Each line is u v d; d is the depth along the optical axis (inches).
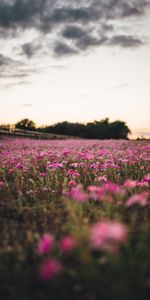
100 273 97.0
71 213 139.5
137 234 130.8
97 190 151.6
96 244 86.3
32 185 275.4
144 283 95.4
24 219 177.6
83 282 100.4
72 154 458.3
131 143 878.4
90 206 174.9
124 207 168.9
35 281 109.0
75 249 110.2
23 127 4173.2
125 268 100.3
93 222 148.6
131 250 116.1
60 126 3818.9
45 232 150.6
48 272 84.4
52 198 220.4
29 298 100.7
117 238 85.0
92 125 3838.6
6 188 263.3
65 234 141.8
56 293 103.0
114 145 780.6
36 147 733.3
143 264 98.9
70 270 102.2
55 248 116.4
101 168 317.1
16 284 105.0
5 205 211.9
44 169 360.5
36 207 197.2
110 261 98.8
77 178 281.3
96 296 97.1
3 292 104.5
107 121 3895.2
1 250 120.6
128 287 93.7
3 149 676.7
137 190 202.7
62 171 299.6
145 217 152.1
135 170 321.4
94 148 688.4
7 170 342.6
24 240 139.8
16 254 120.4
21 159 400.2
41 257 119.2
